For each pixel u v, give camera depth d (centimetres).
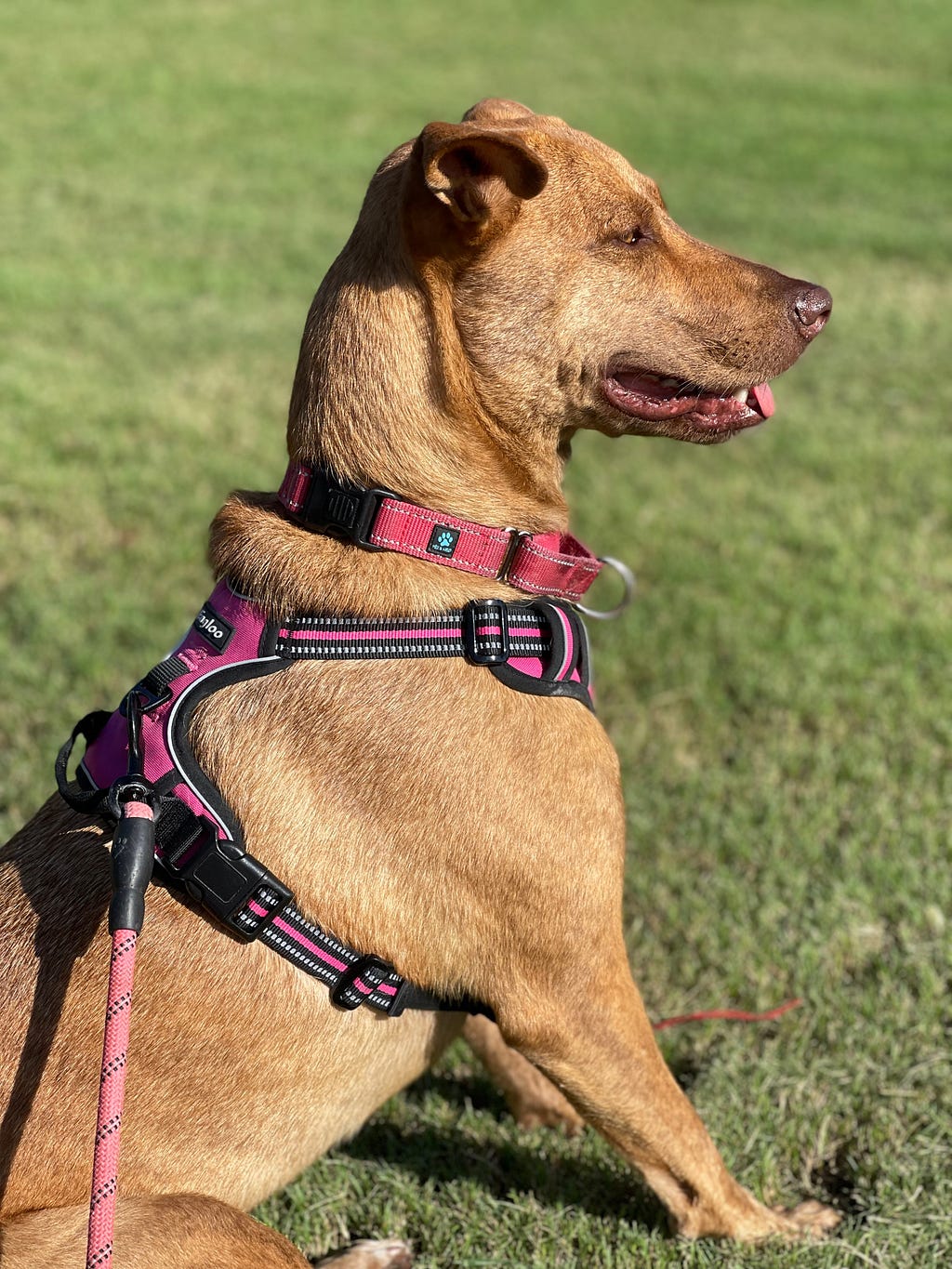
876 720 171
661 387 113
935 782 160
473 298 105
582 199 108
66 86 602
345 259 107
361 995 102
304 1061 102
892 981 135
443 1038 112
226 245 400
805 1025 133
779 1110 125
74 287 355
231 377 296
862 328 330
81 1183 97
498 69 683
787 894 146
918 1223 115
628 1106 108
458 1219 119
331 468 104
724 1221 113
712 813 157
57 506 226
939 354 312
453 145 97
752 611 196
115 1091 87
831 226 419
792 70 689
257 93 611
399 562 103
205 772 101
